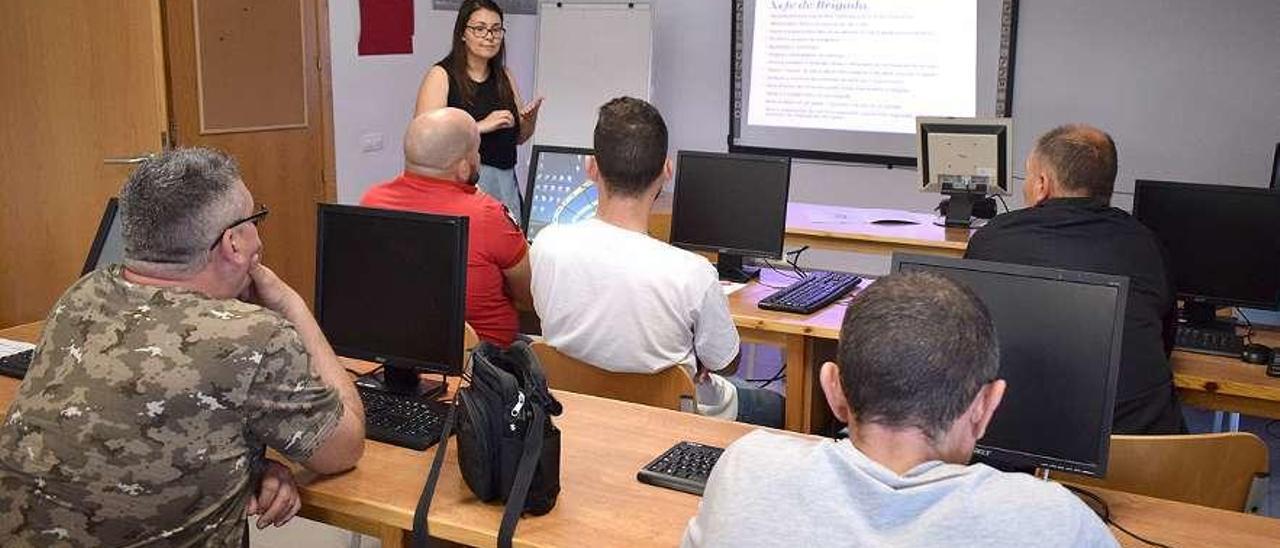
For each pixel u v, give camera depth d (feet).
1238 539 5.48
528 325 10.93
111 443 5.14
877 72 19.71
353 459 5.94
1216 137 17.70
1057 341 5.94
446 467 6.21
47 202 15.01
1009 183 14.17
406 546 5.87
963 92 19.15
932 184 14.62
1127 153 18.31
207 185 5.55
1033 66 18.69
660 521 5.55
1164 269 8.10
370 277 7.29
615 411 7.13
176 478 5.21
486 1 15.69
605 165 8.14
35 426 5.24
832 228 14.43
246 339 5.31
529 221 12.92
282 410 5.40
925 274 4.41
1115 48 18.08
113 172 14.46
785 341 10.42
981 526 3.67
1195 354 9.53
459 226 6.90
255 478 5.65
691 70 21.34
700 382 8.54
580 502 5.76
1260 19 17.11
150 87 14.02
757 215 11.93
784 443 4.16
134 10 13.87
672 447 6.40
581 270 7.84
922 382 3.94
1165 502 5.96
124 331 5.32
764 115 20.80
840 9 19.79
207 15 14.51
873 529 3.74
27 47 14.61
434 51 20.17
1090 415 5.88
